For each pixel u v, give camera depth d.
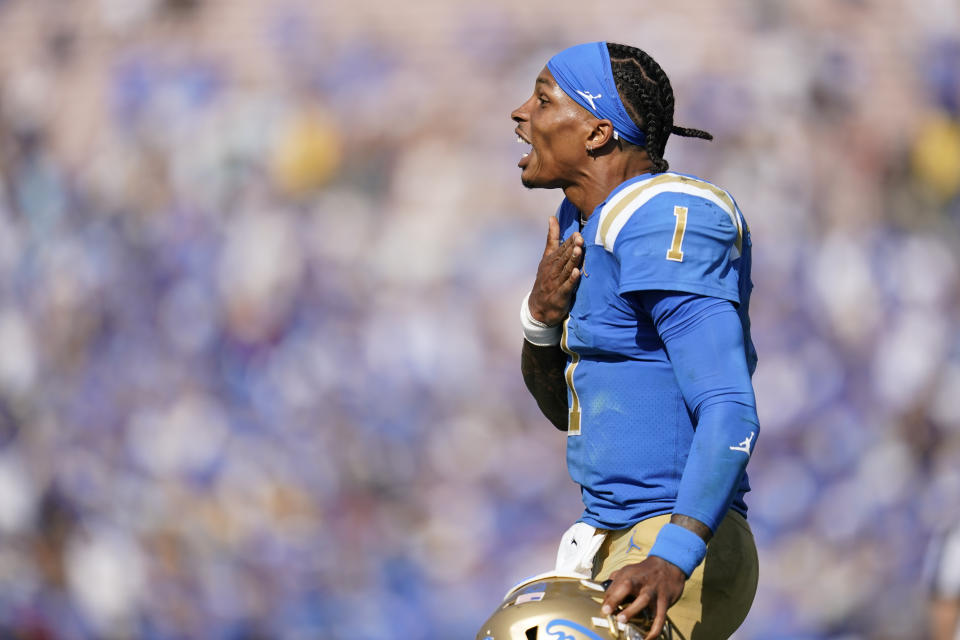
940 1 38.50
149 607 32.94
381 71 38.31
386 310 34.81
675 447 6.60
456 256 35.44
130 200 37.84
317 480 32.97
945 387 33.31
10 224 38.19
